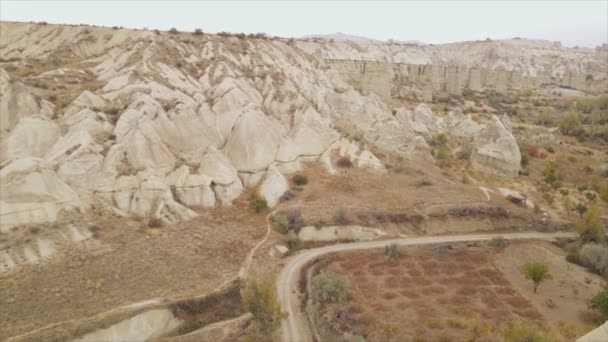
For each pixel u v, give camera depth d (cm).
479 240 5047
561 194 6431
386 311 3612
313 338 3403
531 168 7519
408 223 5266
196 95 6906
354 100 8462
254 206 5253
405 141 7412
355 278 4181
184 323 3347
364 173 6369
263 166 5934
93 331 2959
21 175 3928
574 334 3284
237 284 3812
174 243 4234
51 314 3038
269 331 3147
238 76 7875
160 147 5256
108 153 4838
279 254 4584
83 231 4016
